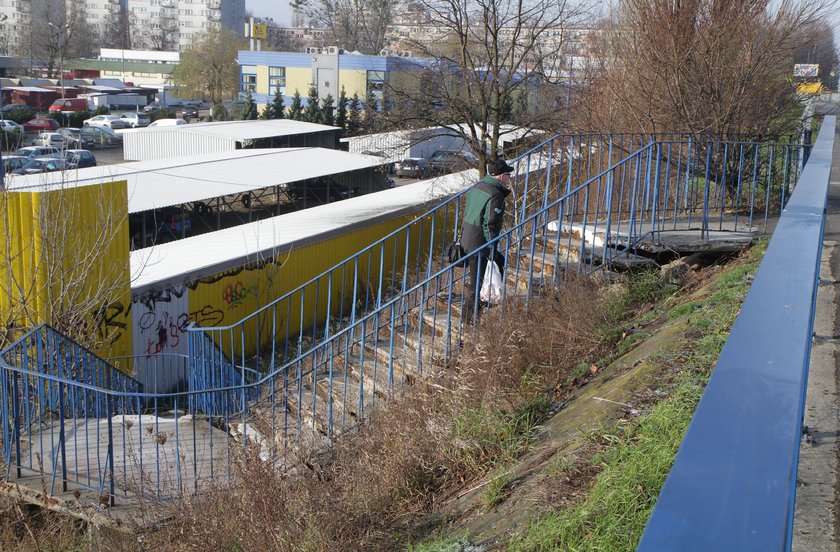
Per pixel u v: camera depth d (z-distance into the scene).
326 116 61.41
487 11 21.95
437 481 5.55
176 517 5.74
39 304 10.92
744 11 11.44
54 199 10.85
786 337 1.19
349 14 103.31
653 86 12.02
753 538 0.72
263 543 5.12
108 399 6.77
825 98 16.17
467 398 6.10
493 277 7.82
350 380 8.08
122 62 123.44
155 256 15.79
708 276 7.79
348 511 5.23
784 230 2.14
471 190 8.12
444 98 23.34
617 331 6.78
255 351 15.90
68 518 6.54
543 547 3.76
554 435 5.27
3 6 146.88
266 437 7.04
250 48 103.06
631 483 3.86
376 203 22.88
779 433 0.89
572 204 9.95
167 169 30.80
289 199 38.69
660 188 11.78
